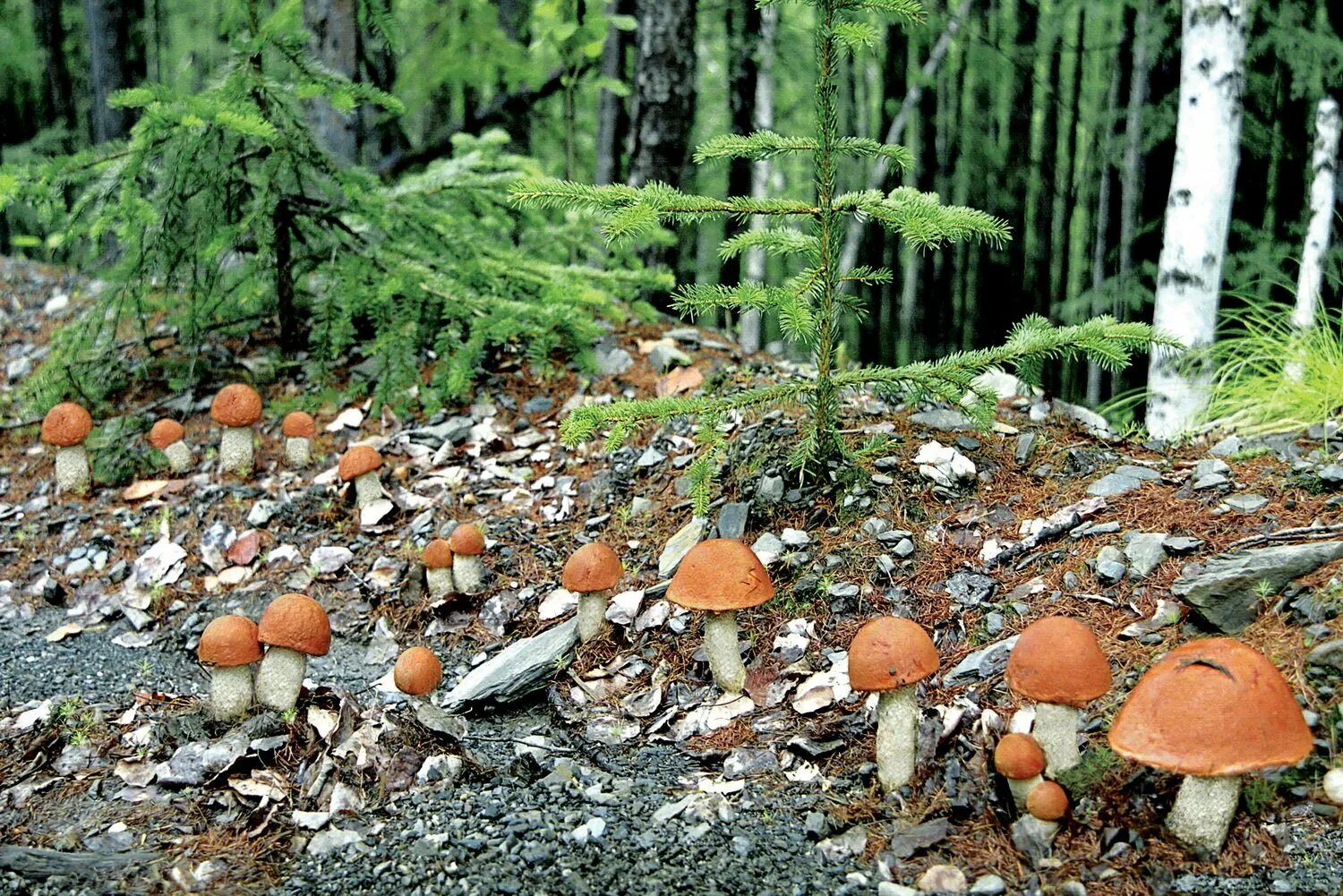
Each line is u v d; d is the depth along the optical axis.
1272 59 2.34
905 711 1.14
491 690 1.33
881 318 3.38
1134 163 2.39
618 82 2.28
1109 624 1.27
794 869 1.08
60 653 1.50
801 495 1.51
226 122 1.67
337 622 1.52
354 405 1.94
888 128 3.38
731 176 2.97
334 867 1.11
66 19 4.15
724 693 1.31
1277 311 2.19
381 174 3.00
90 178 1.74
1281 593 1.21
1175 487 1.43
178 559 1.63
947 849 1.08
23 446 1.98
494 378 1.95
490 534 1.61
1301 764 1.08
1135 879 1.04
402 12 3.18
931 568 1.39
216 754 1.23
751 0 2.87
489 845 1.12
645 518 1.59
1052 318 2.97
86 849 1.13
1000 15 3.15
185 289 2.14
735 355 2.01
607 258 2.15
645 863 1.10
